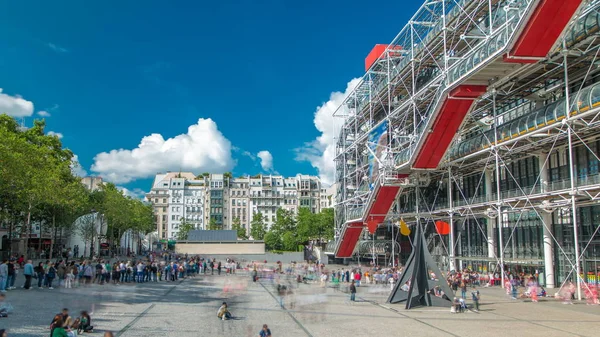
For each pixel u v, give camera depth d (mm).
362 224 59000
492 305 28156
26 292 26719
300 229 104062
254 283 42781
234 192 165500
